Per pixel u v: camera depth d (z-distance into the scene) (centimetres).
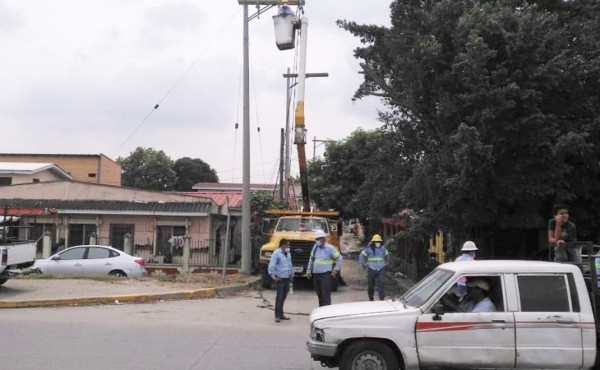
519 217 1407
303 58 1733
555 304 635
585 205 1520
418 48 1391
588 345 623
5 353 791
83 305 1277
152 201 2902
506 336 625
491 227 1656
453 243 1756
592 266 689
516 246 1731
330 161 4066
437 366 629
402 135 1692
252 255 2320
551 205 1493
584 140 1270
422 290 693
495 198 1368
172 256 2708
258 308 1333
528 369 624
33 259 1491
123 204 2767
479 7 1419
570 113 1395
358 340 642
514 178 1334
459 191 1314
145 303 1341
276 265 1159
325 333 644
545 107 1383
